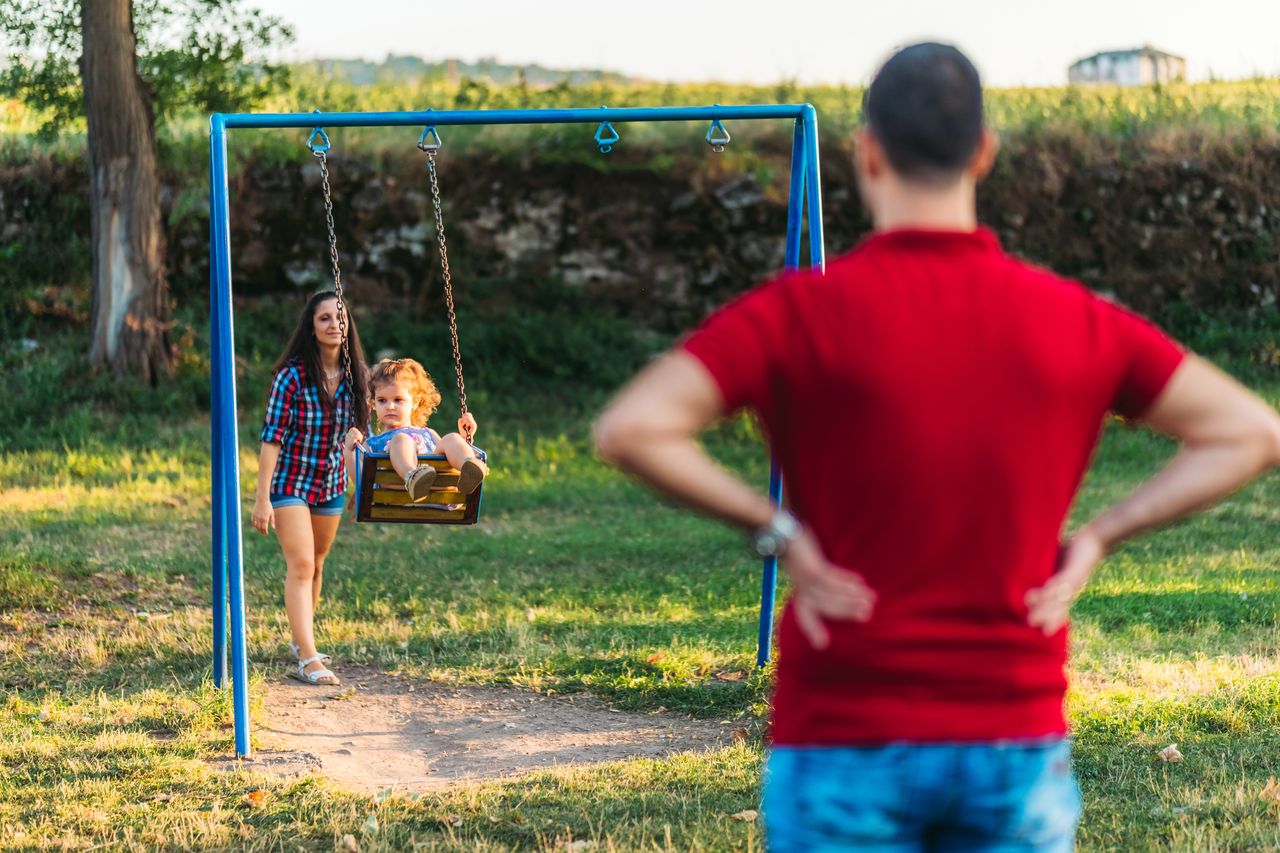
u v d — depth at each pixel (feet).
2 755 17.92
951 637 5.83
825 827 5.98
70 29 53.26
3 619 26.76
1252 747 17.85
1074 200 64.13
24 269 57.88
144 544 34.68
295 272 58.80
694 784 16.87
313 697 21.83
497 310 59.11
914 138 6.14
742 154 62.39
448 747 19.52
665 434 5.72
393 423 21.50
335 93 65.57
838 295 5.93
